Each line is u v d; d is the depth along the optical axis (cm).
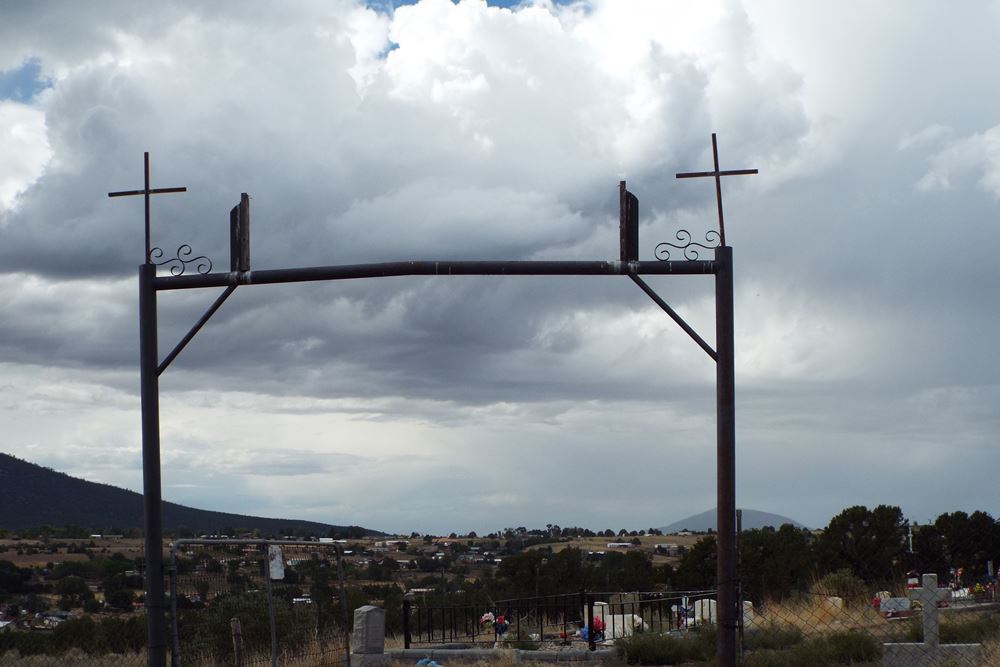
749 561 3097
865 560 3197
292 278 1298
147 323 1330
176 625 1301
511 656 1852
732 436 1236
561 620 2670
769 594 2920
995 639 1534
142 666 1716
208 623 1533
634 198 1270
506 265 1251
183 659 1480
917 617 1839
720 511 1223
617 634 2222
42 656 1831
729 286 1253
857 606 2269
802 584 3067
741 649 1209
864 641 1591
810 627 1939
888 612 2050
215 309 1327
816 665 1551
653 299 1260
